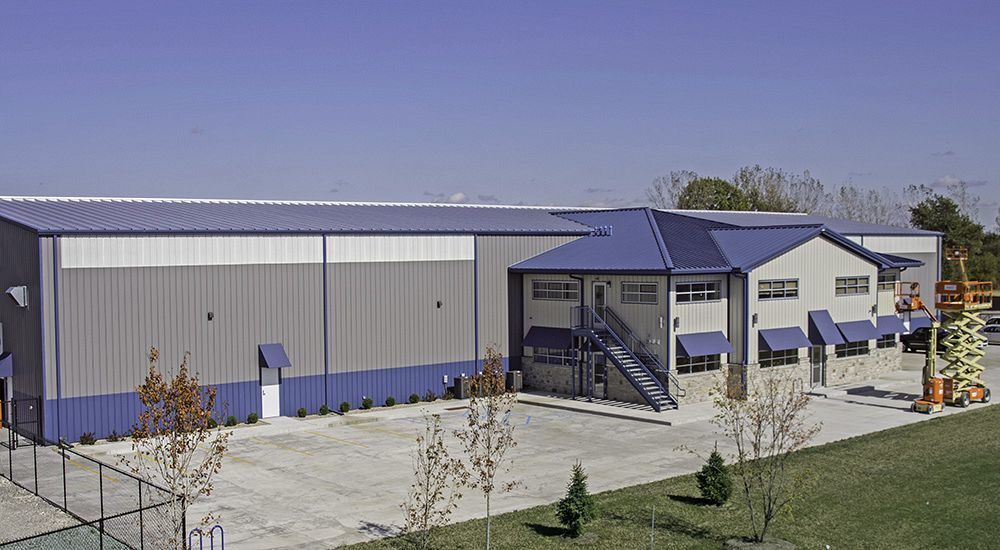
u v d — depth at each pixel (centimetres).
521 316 4578
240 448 3219
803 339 4231
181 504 1897
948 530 2144
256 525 2277
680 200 10725
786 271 4222
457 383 4294
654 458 3014
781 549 1994
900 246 5903
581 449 3170
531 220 4981
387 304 4097
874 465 2802
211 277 3588
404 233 4141
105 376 3331
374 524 2277
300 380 3841
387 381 4103
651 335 3962
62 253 3231
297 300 3828
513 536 2133
